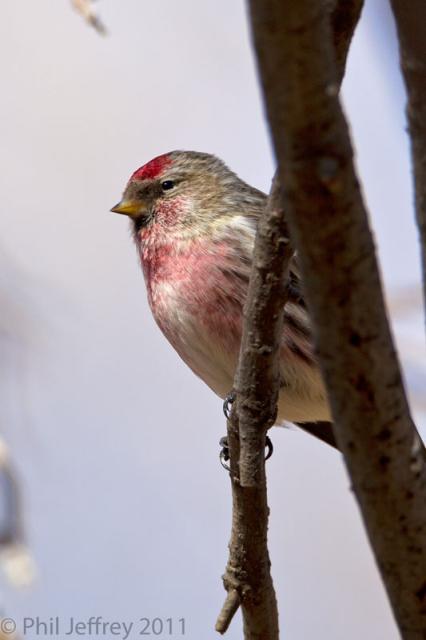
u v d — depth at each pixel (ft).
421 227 4.40
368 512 4.35
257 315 5.82
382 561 4.44
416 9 4.17
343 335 4.01
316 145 3.76
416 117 4.33
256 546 6.52
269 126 3.78
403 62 4.31
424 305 4.40
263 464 6.35
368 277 3.95
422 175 4.36
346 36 4.85
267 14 3.59
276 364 6.06
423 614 4.46
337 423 4.22
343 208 3.83
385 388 4.11
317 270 3.94
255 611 6.63
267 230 5.55
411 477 4.27
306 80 3.67
